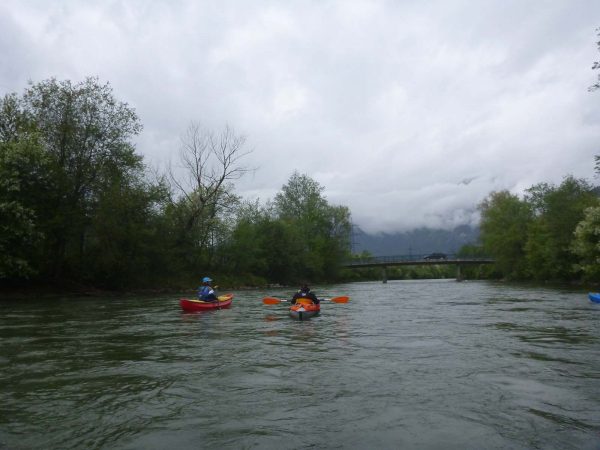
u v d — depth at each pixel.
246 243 51.03
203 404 5.95
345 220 74.00
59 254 30.88
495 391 6.44
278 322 15.27
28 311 19.70
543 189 54.28
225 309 20.80
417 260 79.50
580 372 7.56
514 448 4.50
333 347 10.20
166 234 38.75
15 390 6.66
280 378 7.31
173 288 38.75
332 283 74.56
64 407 5.86
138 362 8.61
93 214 31.45
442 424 5.16
